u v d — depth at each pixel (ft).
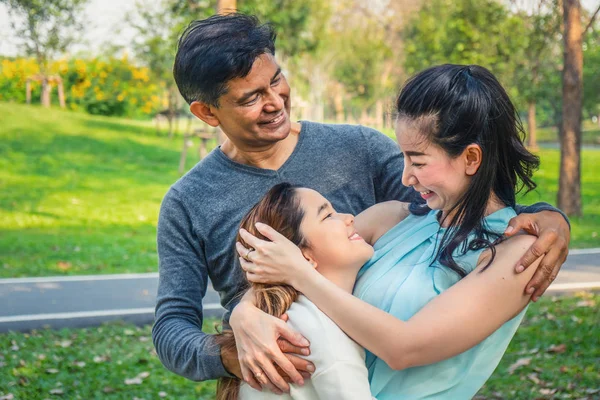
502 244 6.34
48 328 22.67
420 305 6.39
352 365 6.12
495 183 6.66
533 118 74.49
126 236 38.50
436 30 56.18
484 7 50.37
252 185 8.29
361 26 108.58
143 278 29.17
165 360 7.68
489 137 6.30
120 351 20.56
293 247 6.59
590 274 28.68
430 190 6.47
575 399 16.63
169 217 8.39
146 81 85.05
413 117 6.28
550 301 24.68
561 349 19.84
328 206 6.89
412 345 5.97
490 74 6.50
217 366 6.93
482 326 6.06
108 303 25.26
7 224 40.68
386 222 7.61
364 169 8.61
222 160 8.43
